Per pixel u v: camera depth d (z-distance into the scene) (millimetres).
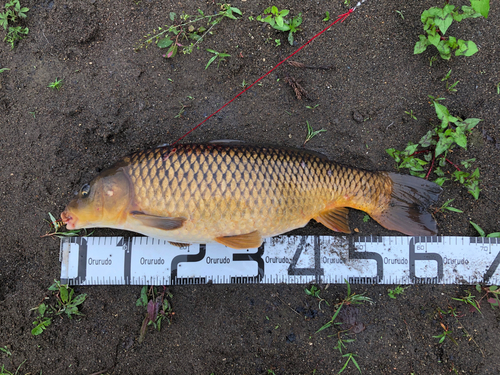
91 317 774
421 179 758
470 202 793
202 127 796
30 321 769
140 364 770
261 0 798
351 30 801
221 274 779
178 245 778
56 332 770
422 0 799
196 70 797
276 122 800
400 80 801
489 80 797
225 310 779
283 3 799
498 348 771
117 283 774
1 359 763
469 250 783
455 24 798
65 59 792
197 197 688
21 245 782
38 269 778
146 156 697
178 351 772
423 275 783
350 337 777
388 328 780
